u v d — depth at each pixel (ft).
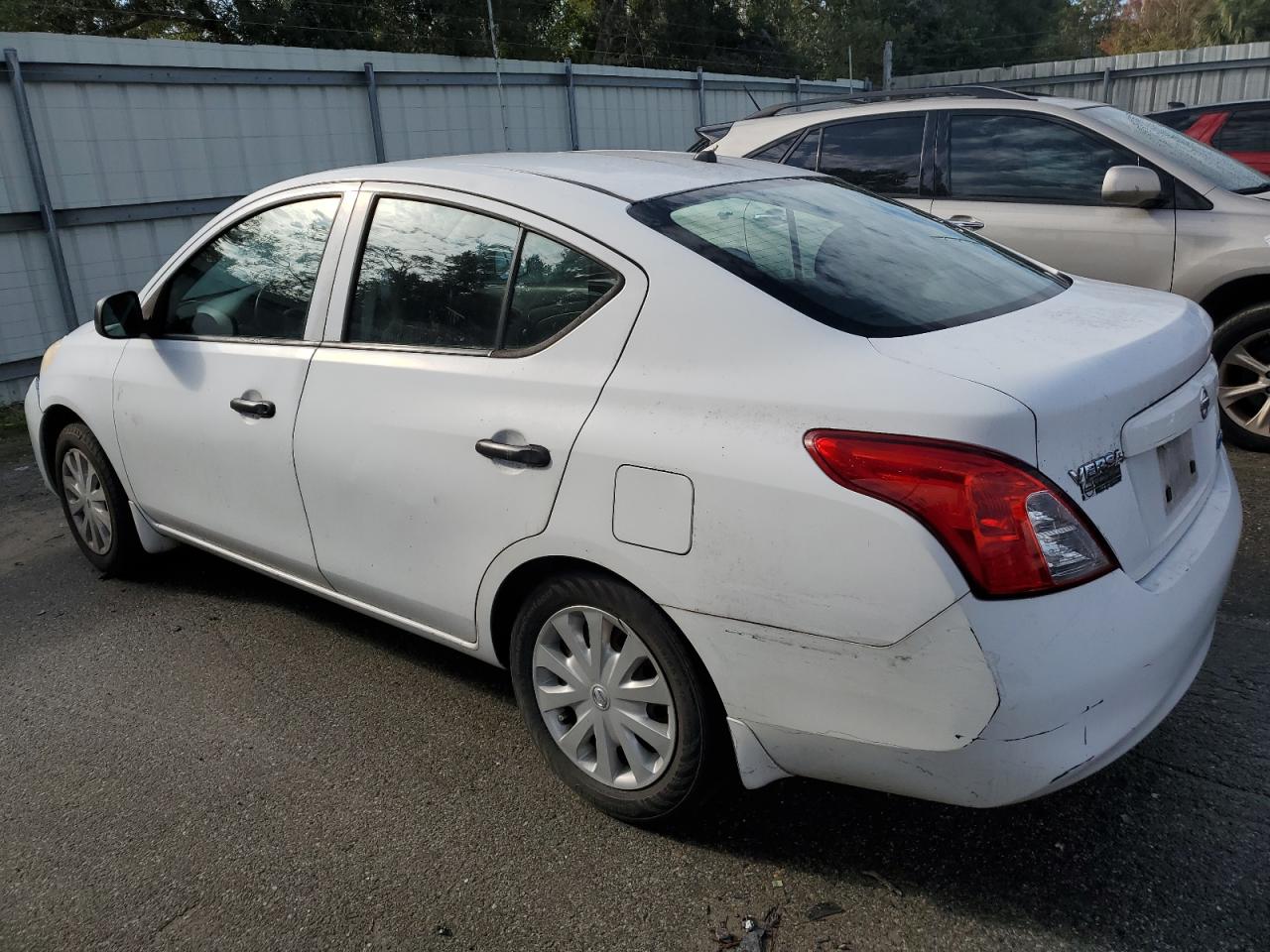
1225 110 29.19
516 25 64.13
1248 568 12.62
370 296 10.04
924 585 6.42
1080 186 17.99
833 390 6.92
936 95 20.21
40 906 8.14
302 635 12.66
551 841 8.53
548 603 8.54
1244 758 8.91
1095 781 8.75
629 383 7.81
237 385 11.08
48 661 12.30
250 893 8.12
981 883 7.72
